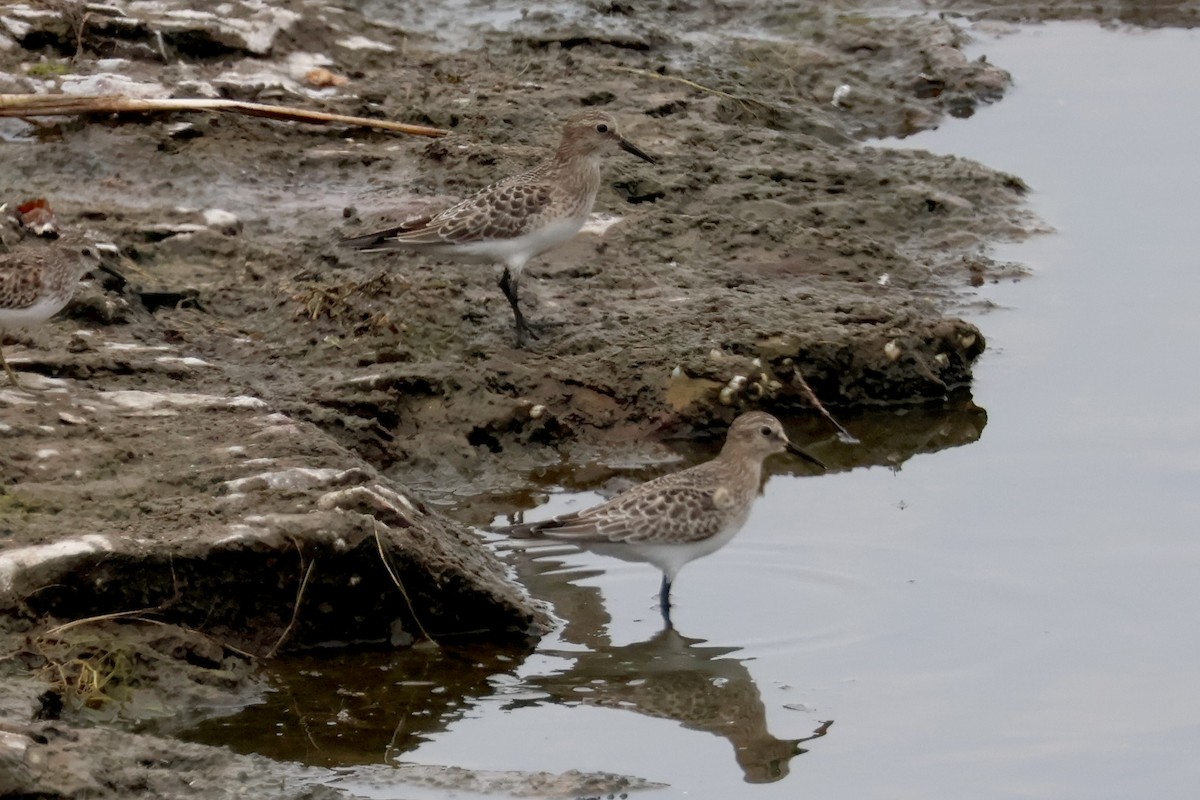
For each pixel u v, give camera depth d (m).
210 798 9.94
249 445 13.21
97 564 11.46
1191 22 26.33
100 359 14.73
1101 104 23.59
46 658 11.04
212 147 19.67
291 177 19.52
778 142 21.36
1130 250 19.61
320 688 11.68
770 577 13.58
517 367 16.08
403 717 11.46
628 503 12.84
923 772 11.02
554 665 12.21
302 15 22.62
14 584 11.27
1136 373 17.06
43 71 20.36
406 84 21.92
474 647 12.35
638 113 21.56
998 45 25.61
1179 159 21.89
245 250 17.53
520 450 15.58
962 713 11.71
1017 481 15.18
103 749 10.05
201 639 11.59
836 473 15.52
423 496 14.73
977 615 12.97
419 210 18.47
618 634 12.68
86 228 17.39
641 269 18.12
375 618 12.20
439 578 12.23
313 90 21.41
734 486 13.02
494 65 22.91
